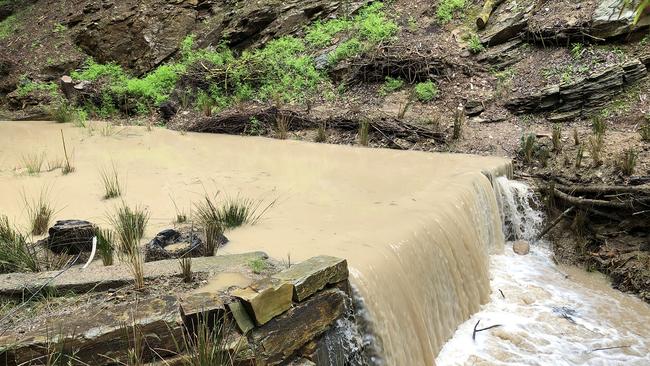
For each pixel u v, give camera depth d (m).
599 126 8.05
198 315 3.09
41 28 16.39
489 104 9.73
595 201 6.82
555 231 7.20
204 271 3.85
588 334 5.30
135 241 4.53
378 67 11.09
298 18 13.64
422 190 6.42
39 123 12.63
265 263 4.04
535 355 4.92
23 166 8.24
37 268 4.20
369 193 6.45
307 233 5.06
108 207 6.14
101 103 13.36
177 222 5.49
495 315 5.60
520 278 6.42
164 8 15.21
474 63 10.66
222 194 6.56
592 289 6.24
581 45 9.74
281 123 10.29
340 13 13.34
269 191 6.68
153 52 14.55
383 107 10.43
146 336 3.01
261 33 13.83
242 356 3.13
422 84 10.49
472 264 5.86
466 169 7.29
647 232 6.58
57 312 3.24
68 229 4.53
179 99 12.59
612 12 9.49
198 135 10.83
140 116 12.86
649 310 5.79
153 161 8.48
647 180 6.70
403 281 4.58
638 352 5.02
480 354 4.91
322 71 11.92
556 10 10.39
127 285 3.63
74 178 7.48
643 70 8.78
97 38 15.23
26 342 2.82
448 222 5.64
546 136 8.35
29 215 5.78
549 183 7.32
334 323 3.79
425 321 4.80
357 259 4.34
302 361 3.51
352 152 8.84
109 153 9.15
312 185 6.91
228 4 14.93
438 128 9.20
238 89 12.18
